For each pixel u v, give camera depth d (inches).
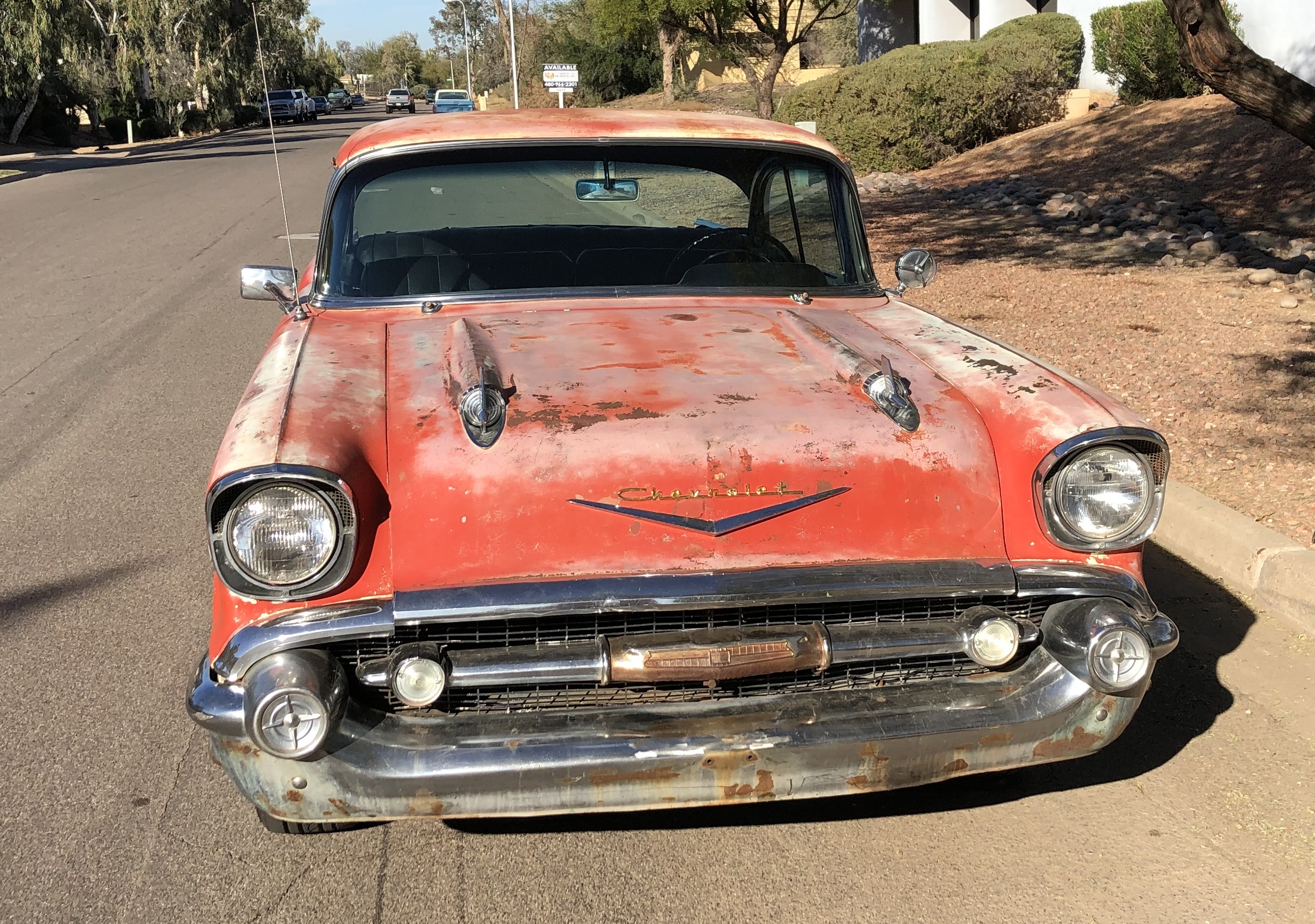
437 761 92.0
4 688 146.0
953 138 732.0
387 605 93.8
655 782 94.2
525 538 96.7
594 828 116.8
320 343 125.3
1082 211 483.5
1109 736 102.0
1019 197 551.5
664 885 107.8
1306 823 115.3
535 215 145.8
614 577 96.0
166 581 179.6
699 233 148.9
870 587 97.9
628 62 1781.5
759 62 1167.0
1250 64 277.3
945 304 342.3
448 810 93.4
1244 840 113.0
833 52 1817.2
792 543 99.4
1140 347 281.7
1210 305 321.4
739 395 108.0
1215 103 616.7
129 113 1914.4
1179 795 120.6
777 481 100.1
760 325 131.5
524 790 92.8
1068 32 776.3
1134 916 102.4
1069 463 101.5
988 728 98.5
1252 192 469.7
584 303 140.6
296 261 509.4
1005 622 99.0
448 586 95.0
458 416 103.6
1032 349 286.2
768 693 100.1
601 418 102.8
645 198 147.9
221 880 109.0
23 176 1104.2
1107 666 99.1
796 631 97.9
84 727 136.6
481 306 139.1
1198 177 510.6
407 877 109.4
